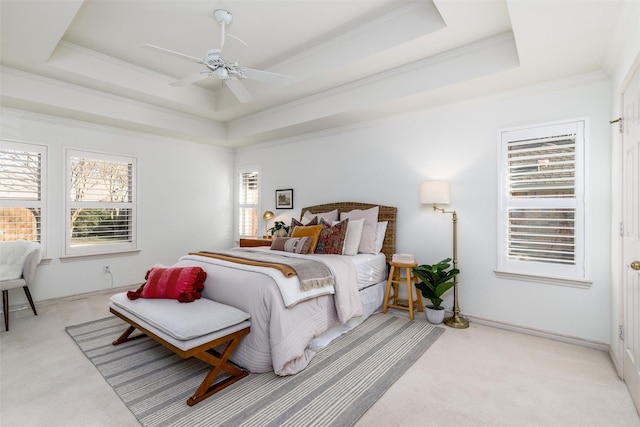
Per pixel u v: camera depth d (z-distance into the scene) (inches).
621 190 91.4
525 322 120.9
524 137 121.8
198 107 180.5
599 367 93.9
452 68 119.0
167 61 147.6
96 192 174.4
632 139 81.1
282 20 114.5
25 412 71.7
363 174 169.3
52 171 158.4
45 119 155.3
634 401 75.7
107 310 146.1
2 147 143.9
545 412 72.8
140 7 106.7
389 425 68.2
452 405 75.2
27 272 131.9
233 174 243.6
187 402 74.5
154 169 197.9
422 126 148.3
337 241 140.3
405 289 151.3
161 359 97.3
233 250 148.6
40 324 127.2
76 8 90.6
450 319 130.3
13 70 129.7
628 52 82.4
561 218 114.4
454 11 95.7
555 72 109.4
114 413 71.4
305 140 196.5
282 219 209.8
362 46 122.1
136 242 189.6
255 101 170.7
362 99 144.4
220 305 92.7
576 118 111.3
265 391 79.9
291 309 92.4
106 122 168.6
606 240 105.7
